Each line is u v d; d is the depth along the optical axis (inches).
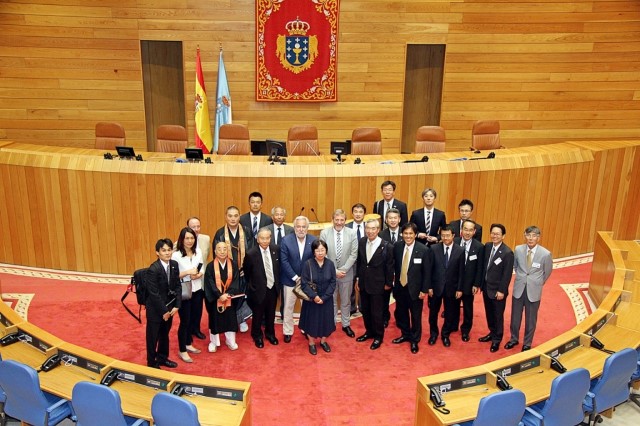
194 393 192.2
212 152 459.2
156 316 229.1
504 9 451.8
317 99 460.1
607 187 367.2
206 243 267.7
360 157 354.3
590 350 221.9
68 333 268.2
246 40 445.7
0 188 326.6
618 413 223.1
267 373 240.8
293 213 322.7
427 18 450.9
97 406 175.6
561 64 464.1
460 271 259.3
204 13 438.3
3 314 232.4
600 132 480.1
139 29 437.7
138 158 332.8
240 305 254.8
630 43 461.1
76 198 323.3
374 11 447.2
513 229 349.1
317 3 441.1
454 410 185.8
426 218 293.7
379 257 254.2
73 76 442.3
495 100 470.0
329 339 269.1
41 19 429.4
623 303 255.4
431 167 329.1
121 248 328.5
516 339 265.0
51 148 358.0
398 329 280.1
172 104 475.2
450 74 463.2
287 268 258.1
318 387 231.5
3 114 445.4
